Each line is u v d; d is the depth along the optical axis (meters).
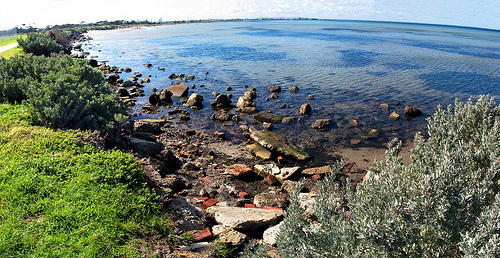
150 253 4.77
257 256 4.79
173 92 23.28
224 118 17.22
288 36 94.88
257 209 7.31
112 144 9.67
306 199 8.15
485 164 4.44
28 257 4.00
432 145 5.47
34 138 7.31
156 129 14.55
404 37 104.56
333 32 125.06
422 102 22.12
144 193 6.18
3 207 4.83
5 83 11.12
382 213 3.23
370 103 21.52
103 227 4.86
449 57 49.22
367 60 43.25
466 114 6.12
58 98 9.31
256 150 12.62
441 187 3.01
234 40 77.75
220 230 6.18
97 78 14.63
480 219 3.08
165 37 90.06
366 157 12.60
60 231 4.60
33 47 33.75
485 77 32.50
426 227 3.26
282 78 30.06
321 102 21.56
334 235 3.63
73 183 5.73
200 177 9.98
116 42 72.75
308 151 13.19
